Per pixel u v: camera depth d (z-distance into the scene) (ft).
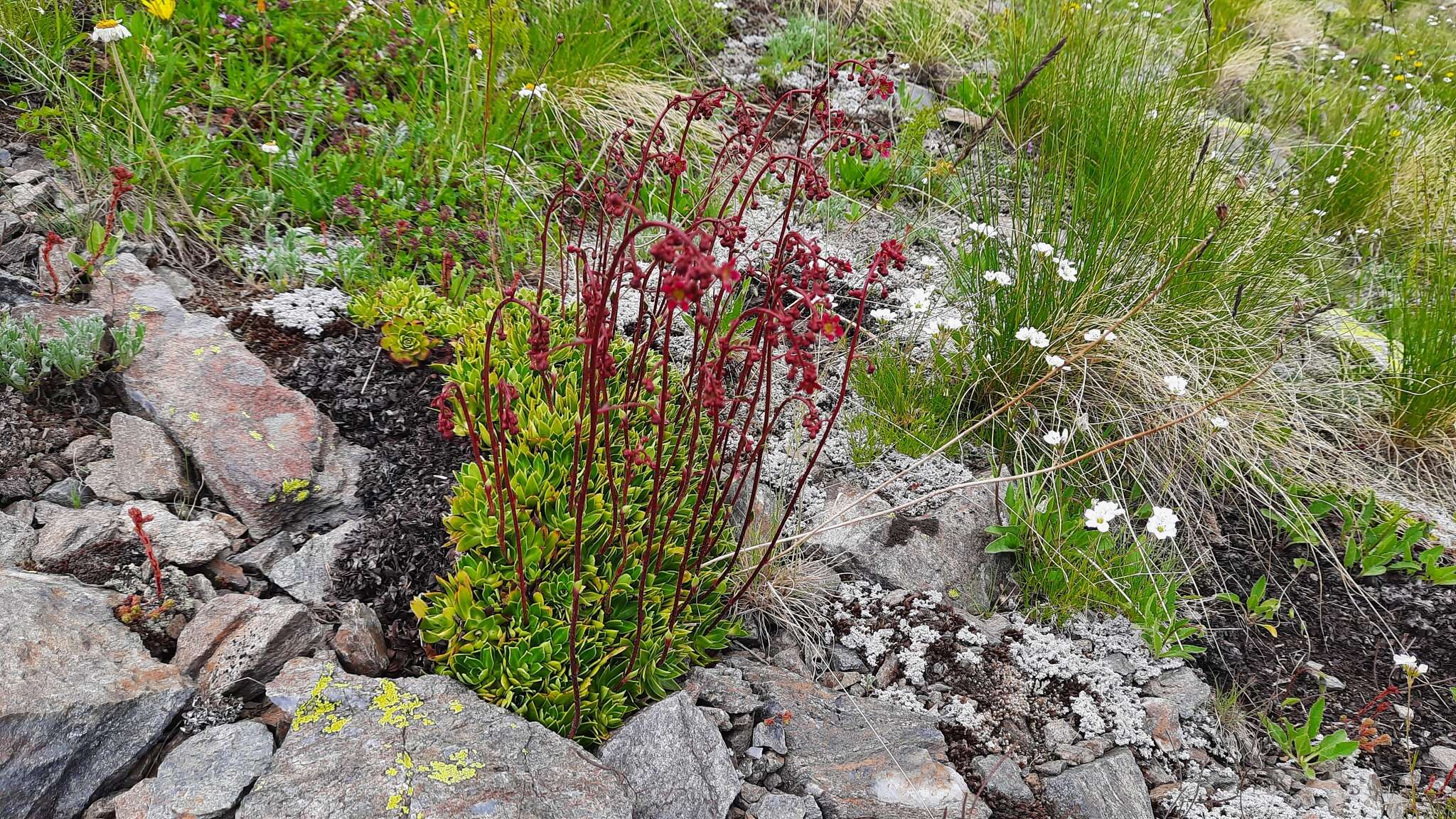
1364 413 13.09
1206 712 9.50
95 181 11.40
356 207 12.14
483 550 8.73
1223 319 12.76
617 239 13.28
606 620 8.55
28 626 7.08
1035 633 9.91
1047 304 11.98
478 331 10.21
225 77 13.56
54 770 6.61
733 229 7.77
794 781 8.02
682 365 11.62
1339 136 17.12
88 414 9.52
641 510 8.85
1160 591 10.27
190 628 7.78
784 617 9.58
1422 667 9.03
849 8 20.54
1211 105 18.44
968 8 21.33
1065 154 13.33
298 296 11.07
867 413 11.56
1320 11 26.81
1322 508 11.66
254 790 6.57
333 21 14.73
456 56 14.64
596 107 15.25
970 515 10.80
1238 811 8.54
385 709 7.29
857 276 13.80
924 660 9.42
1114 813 8.20
